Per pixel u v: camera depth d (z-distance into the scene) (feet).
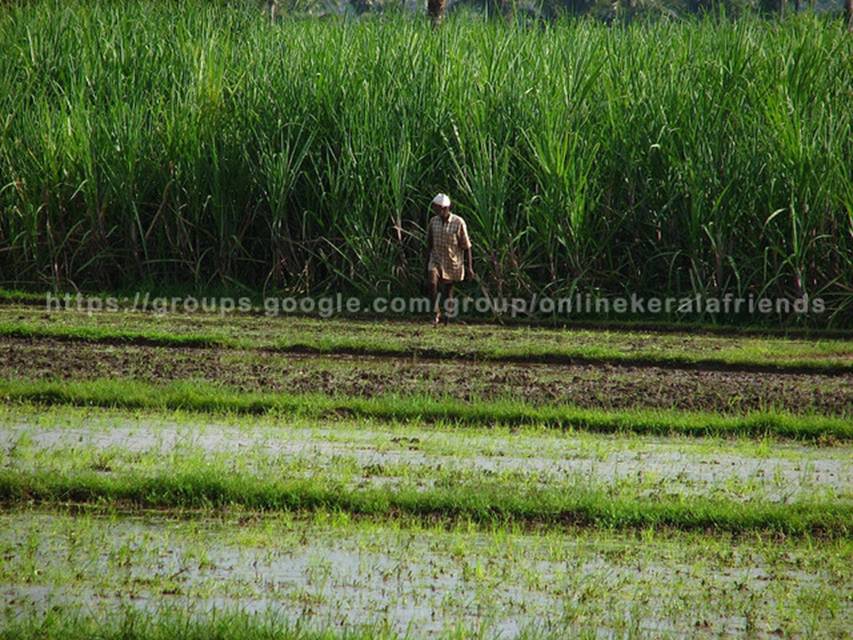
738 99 248.93
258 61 272.92
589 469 139.33
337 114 261.03
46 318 223.71
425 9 308.81
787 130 237.86
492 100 254.88
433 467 137.69
